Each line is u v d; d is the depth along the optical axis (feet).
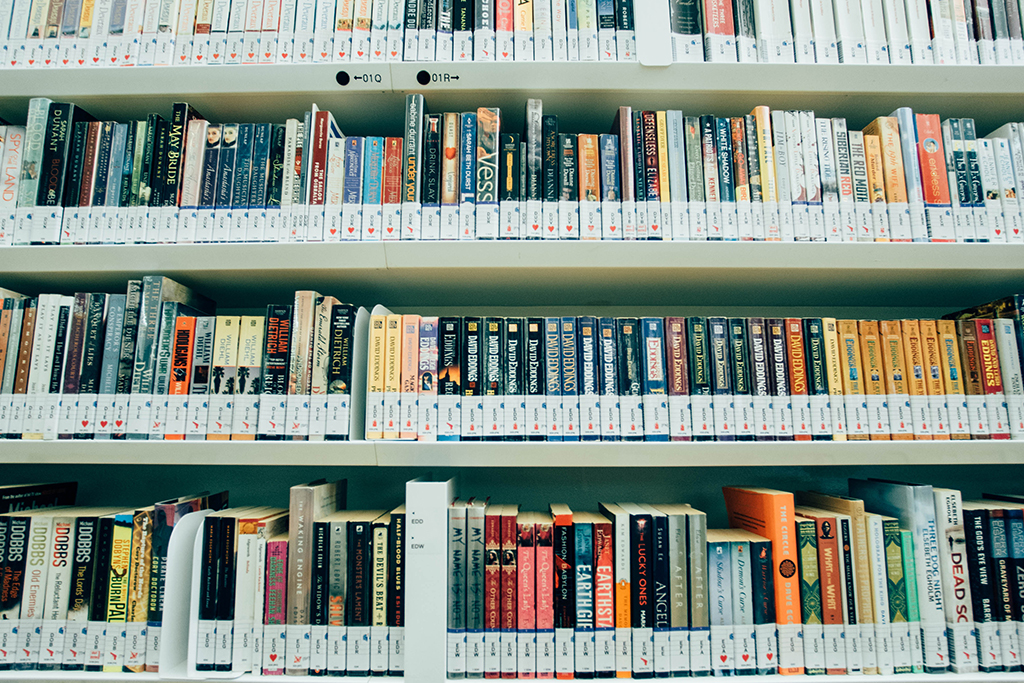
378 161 3.54
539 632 3.06
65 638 3.06
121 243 3.43
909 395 3.35
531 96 3.68
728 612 3.11
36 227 3.43
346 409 3.27
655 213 3.46
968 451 3.19
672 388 3.32
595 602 3.09
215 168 3.53
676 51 3.58
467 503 3.45
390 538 3.13
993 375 3.36
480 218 3.45
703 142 3.55
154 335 3.34
